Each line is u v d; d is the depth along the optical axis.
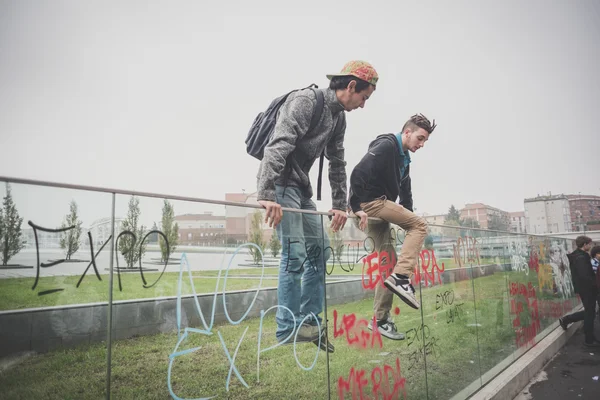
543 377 5.83
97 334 1.43
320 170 3.01
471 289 4.67
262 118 2.87
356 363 2.76
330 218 2.75
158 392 1.59
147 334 1.58
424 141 3.54
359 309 2.87
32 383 1.26
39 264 1.30
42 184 1.33
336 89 2.79
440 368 3.82
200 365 1.76
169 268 1.68
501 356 5.28
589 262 7.85
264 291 2.13
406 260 3.13
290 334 2.27
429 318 3.73
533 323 6.82
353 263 2.88
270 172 2.35
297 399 2.24
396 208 3.18
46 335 1.30
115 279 1.50
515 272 6.25
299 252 2.40
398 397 3.16
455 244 4.39
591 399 4.95
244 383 1.95
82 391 1.37
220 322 1.87
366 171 3.19
